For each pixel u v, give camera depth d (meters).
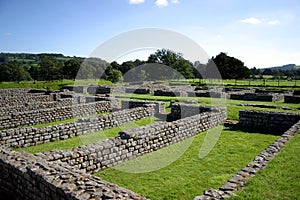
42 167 6.01
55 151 8.00
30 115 15.50
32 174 5.76
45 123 16.22
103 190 4.86
